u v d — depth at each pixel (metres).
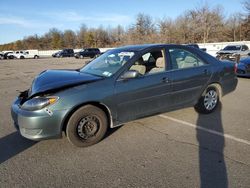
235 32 53.56
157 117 5.52
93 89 4.05
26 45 98.69
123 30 82.69
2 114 6.02
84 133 4.11
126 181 3.19
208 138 4.44
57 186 3.11
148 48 4.84
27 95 4.30
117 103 4.27
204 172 3.36
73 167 3.54
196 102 5.44
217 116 5.61
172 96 4.95
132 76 4.24
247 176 3.26
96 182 3.18
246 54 19.88
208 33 55.22
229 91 6.10
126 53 4.82
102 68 4.74
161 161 3.66
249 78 11.27
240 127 4.95
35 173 3.40
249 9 46.03
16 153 3.96
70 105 3.85
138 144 4.23
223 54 20.75
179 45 5.27
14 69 19.12
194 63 5.39
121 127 4.96
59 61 31.28
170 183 3.13
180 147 4.10
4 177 3.31
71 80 4.20
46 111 3.75
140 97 4.50
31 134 3.81
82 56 39.25
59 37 92.94
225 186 3.06
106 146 4.16
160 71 4.82
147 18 69.88
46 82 4.21
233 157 3.75
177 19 60.62
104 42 86.69
